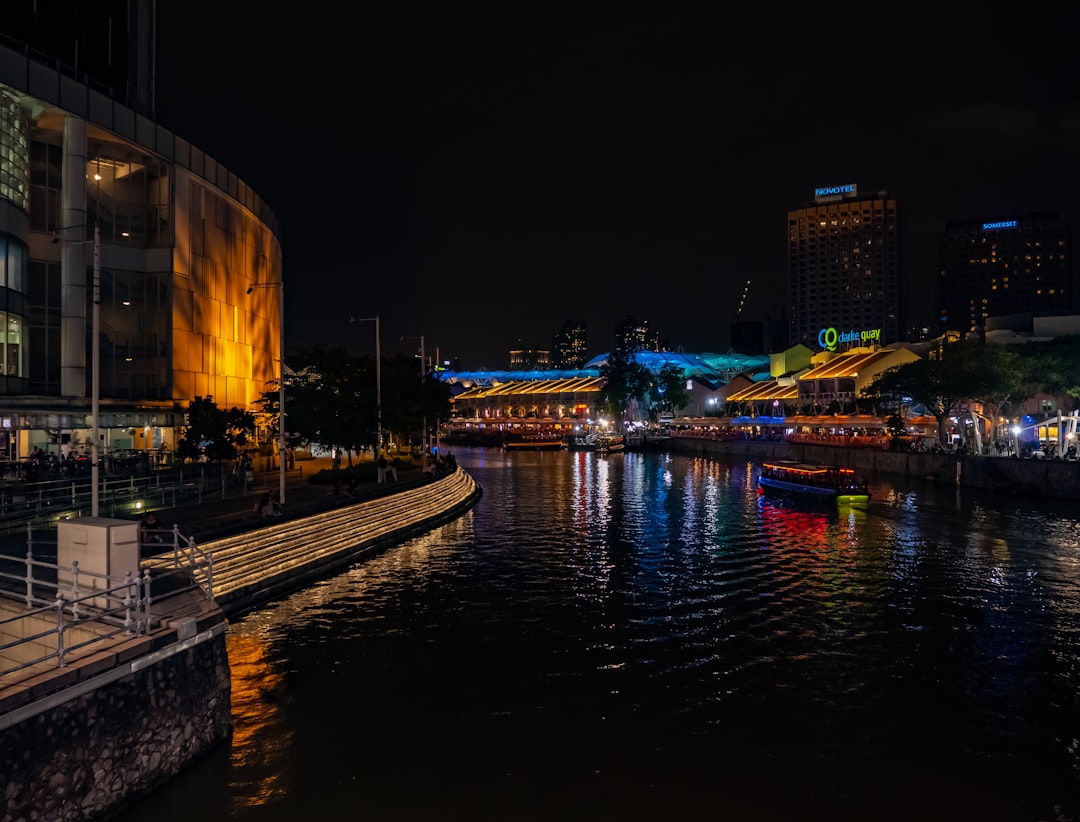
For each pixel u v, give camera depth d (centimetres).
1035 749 1961
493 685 2364
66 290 5656
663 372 18400
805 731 2056
